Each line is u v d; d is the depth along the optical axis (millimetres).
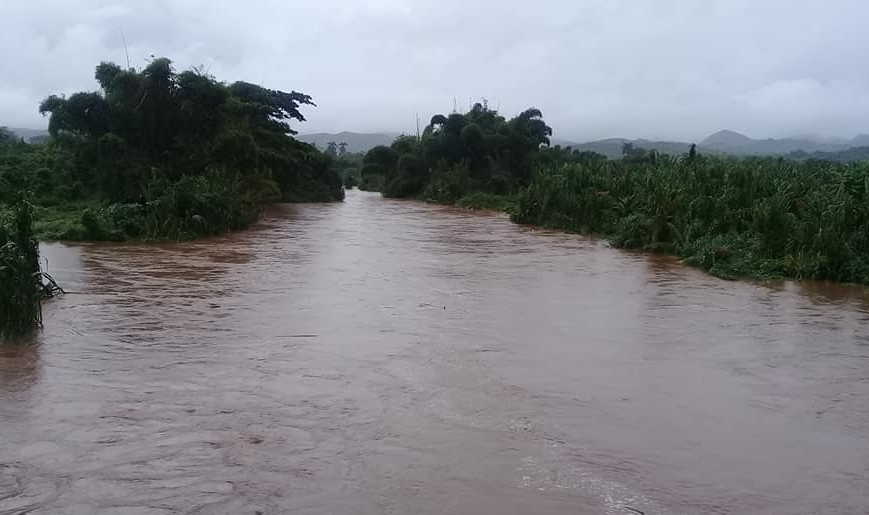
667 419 5711
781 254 13977
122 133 23750
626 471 4707
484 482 4492
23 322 7906
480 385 6469
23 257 8258
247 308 9664
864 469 4832
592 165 27000
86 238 17547
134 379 6480
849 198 14070
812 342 8398
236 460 4750
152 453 4848
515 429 5402
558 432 5363
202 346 7648
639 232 17922
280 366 6941
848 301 11109
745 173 18500
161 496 4238
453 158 44031
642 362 7387
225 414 5609
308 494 4289
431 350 7637
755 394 6426
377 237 20453
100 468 4605
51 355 7246
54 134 23656
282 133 40969
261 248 16938
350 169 81625
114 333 8172
